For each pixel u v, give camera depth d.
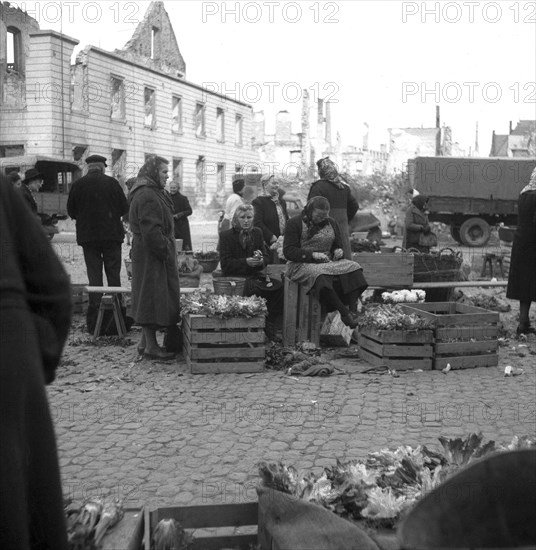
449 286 9.95
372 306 8.12
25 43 26.56
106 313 8.38
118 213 8.73
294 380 6.47
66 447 4.66
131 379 6.46
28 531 2.08
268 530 2.75
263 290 8.02
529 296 8.56
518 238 8.57
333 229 7.89
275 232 9.81
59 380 6.42
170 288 7.16
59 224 29.02
